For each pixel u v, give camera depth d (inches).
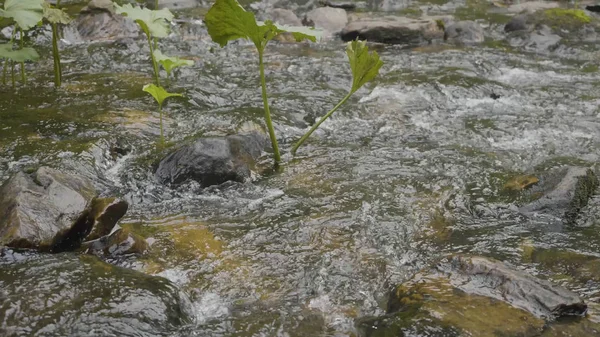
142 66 271.1
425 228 156.3
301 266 139.6
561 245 148.8
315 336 115.7
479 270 128.4
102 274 119.6
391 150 201.2
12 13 194.2
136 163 183.0
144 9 232.2
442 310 117.9
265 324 118.1
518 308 118.7
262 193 171.0
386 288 133.0
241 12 171.5
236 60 287.0
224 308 124.3
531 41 332.5
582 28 345.1
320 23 352.5
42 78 249.3
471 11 408.2
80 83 245.8
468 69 285.7
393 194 172.2
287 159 191.9
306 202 166.7
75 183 147.9
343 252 145.1
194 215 159.2
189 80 255.0
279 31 176.2
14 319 105.3
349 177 181.5
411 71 281.1
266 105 185.0
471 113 237.9
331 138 210.1
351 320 122.0
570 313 118.9
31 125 201.8
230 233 151.3
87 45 296.7
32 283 115.0
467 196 172.2
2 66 262.2
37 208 136.4
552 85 269.9
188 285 131.2
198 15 364.2
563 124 227.6
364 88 257.9
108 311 109.6
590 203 167.5
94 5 320.8
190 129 207.3
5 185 143.1
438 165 190.9
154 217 157.4
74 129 200.5
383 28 329.7
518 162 195.5
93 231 140.1
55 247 134.4
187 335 112.1
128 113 216.7
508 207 166.4
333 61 290.8
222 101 235.8
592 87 268.1
